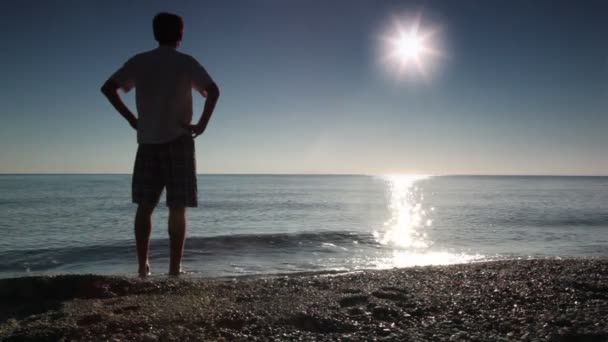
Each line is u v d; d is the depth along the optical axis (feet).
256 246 30.04
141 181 11.30
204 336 6.10
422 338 6.12
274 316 7.08
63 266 24.35
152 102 11.21
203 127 11.69
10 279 9.07
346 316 7.16
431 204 101.14
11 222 52.60
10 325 6.68
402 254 26.99
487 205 95.86
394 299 8.46
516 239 36.22
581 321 6.75
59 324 6.46
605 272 11.71
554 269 12.27
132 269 22.31
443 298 8.45
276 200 118.62
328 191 197.47
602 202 106.63
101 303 7.93
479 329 6.52
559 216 62.75
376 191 201.46
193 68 11.55
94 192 145.18
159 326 6.51
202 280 10.53
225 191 189.98
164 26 11.59
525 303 8.01
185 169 11.46
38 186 214.69
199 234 41.16
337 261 23.73
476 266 13.26
